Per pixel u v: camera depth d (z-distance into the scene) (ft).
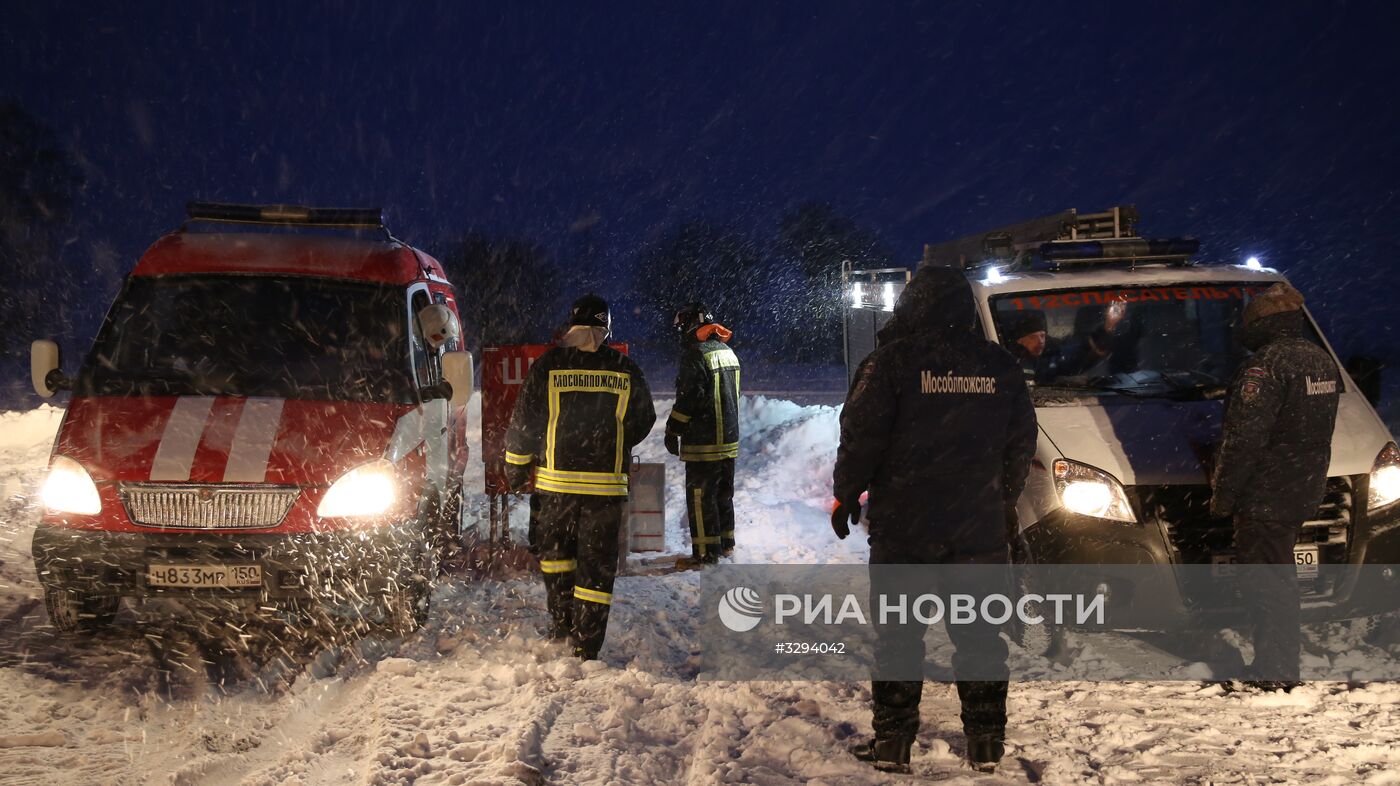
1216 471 16.14
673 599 22.77
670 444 25.99
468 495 33.96
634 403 18.37
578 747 14.30
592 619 17.97
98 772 13.25
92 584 17.20
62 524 17.38
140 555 17.10
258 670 17.25
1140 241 22.63
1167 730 14.82
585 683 16.76
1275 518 15.90
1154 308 21.11
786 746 14.33
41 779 12.96
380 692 16.24
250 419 18.81
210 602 17.37
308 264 22.97
